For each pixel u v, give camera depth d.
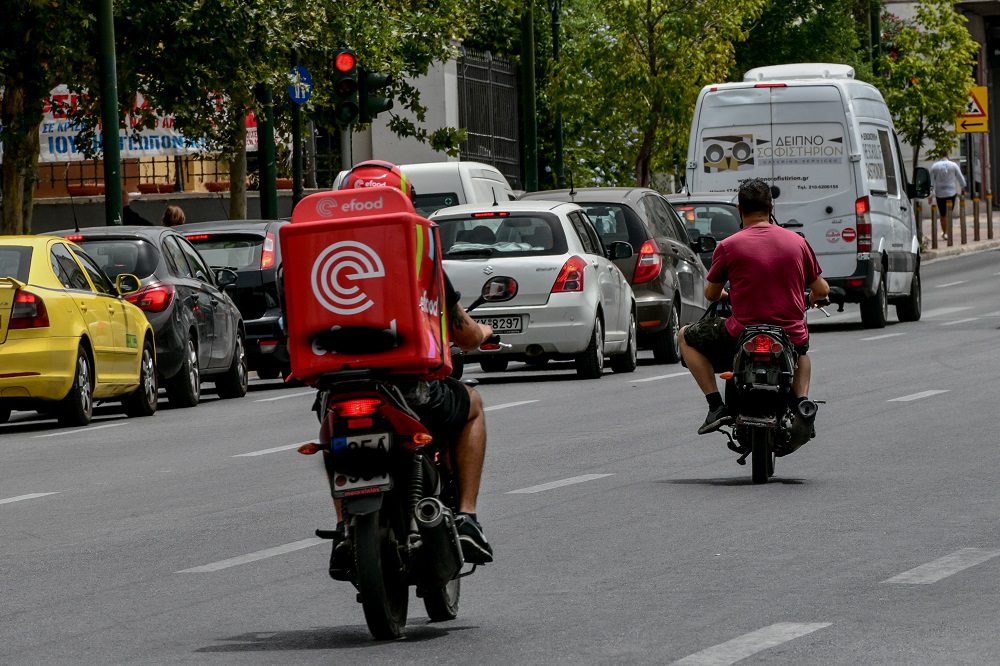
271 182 61.19
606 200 50.28
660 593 18.22
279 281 16.67
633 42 89.44
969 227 139.25
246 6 56.44
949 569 18.94
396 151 101.56
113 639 17.17
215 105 61.72
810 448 29.97
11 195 57.50
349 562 16.66
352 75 55.34
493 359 45.38
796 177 59.97
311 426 37.41
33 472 31.34
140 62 57.12
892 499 24.16
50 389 38.44
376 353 16.42
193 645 16.73
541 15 108.50
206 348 45.59
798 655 15.14
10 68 56.19
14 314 38.22
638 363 51.47
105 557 22.09
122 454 33.62
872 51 106.50
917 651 15.17
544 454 30.36
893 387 39.34
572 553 20.88
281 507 25.72
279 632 17.25
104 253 44.19
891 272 61.41
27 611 18.81
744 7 88.75
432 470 17.09
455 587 17.69
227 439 35.50
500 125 109.00
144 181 84.25
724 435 32.38
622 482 26.72
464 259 44.12
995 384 39.16
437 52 72.94
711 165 60.72
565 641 16.16
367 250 16.36
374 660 15.78
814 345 53.06
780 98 60.06
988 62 163.62
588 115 93.06
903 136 107.50
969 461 27.67
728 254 26.80
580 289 44.06
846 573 18.92
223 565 21.16
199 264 47.47
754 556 20.16
